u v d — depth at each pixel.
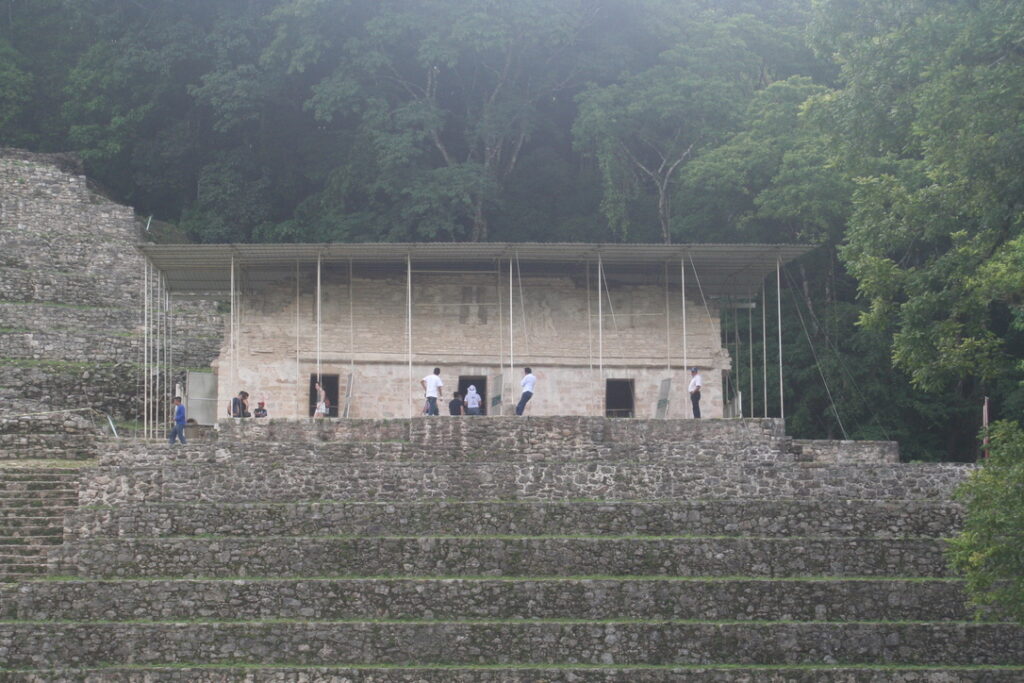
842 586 30.84
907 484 34.88
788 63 62.66
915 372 33.69
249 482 34.22
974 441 50.16
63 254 51.91
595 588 30.78
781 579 31.06
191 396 43.62
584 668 29.20
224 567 31.55
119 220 54.97
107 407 45.31
